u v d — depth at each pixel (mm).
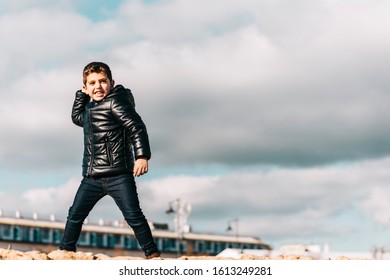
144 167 10945
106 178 11086
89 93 11109
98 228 99312
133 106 11258
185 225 105875
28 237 92125
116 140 11055
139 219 11000
